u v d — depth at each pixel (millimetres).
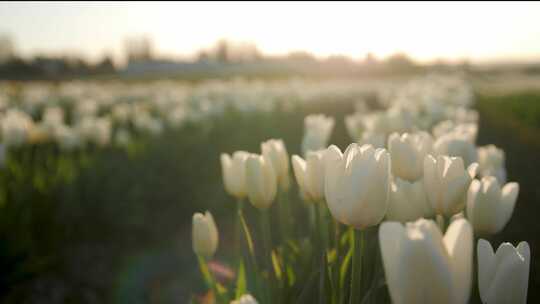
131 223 6246
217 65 65812
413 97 13484
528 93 27484
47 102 15109
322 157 1994
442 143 2438
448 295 1083
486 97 24438
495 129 16125
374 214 1449
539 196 8055
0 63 55375
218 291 2256
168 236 6586
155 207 6828
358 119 5191
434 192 1738
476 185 1824
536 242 5973
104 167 6867
